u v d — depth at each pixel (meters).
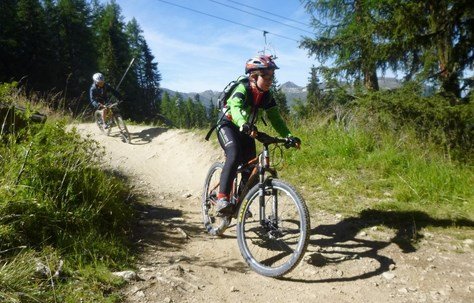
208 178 4.88
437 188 5.39
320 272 3.47
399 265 3.58
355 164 6.50
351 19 10.74
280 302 2.98
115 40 54.66
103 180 4.38
